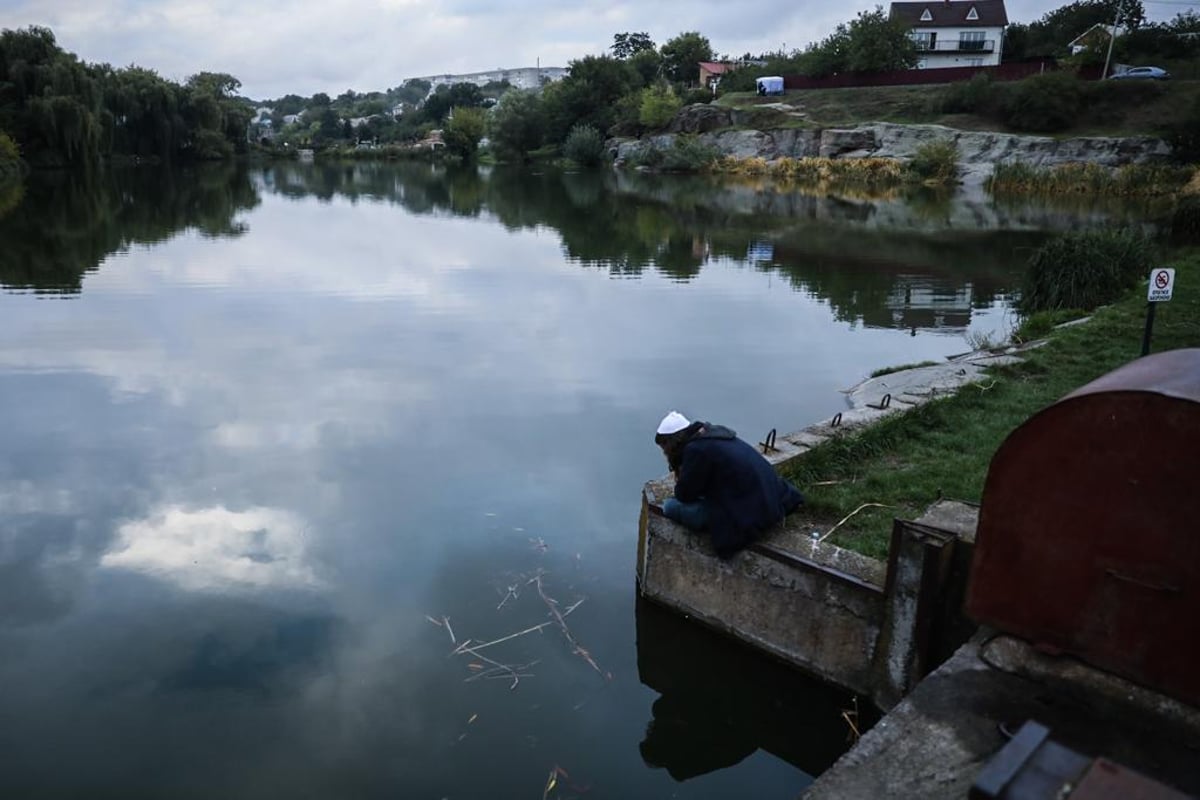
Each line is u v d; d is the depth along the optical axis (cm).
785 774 460
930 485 670
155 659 529
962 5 8250
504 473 812
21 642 544
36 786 423
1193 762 327
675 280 1966
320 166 8556
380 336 1381
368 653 538
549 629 570
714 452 545
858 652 498
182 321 1471
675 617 591
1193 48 6781
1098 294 1488
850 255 2359
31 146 5928
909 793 329
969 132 5525
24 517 714
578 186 5334
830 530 593
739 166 6384
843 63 7506
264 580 621
